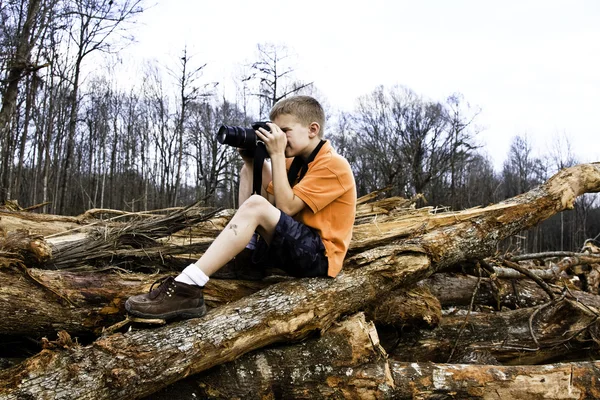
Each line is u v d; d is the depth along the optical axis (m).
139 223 3.03
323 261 2.45
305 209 2.50
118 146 26.14
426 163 27.91
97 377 1.87
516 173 39.03
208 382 2.23
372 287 2.63
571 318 3.78
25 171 18.19
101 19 11.45
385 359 2.50
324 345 2.42
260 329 2.24
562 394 2.51
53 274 2.51
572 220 32.41
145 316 2.13
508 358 3.62
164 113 26.12
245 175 2.77
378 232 3.23
